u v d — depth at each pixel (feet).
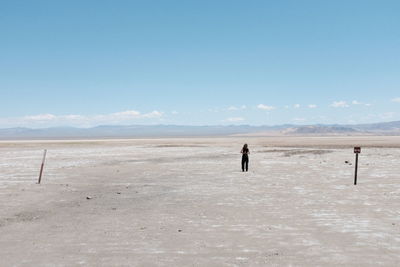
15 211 47.67
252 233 36.24
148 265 27.61
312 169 99.45
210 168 104.32
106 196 59.06
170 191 63.93
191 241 33.68
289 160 130.82
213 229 37.88
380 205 50.21
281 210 47.21
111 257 29.48
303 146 245.86
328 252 30.27
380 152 172.45
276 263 27.81
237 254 29.99
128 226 39.45
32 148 232.32
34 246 32.50
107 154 167.63
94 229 38.27
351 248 31.27
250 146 248.52
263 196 58.03
